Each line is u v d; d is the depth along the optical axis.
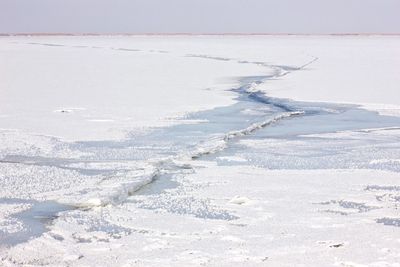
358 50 50.47
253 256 5.38
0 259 5.40
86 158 9.97
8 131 12.34
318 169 9.11
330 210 6.91
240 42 83.50
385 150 10.55
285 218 6.59
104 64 33.75
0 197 7.56
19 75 26.41
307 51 49.34
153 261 5.30
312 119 14.59
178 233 6.11
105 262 5.30
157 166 9.30
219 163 9.62
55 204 7.23
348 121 14.19
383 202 7.25
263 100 18.17
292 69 30.02
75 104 16.69
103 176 8.63
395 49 52.09
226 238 5.90
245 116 14.82
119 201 7.40
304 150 10.65
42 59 38.62
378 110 15.90
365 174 8.70
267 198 7.44
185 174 8.84
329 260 5.25
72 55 44.25
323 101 17.72
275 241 5.80
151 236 6.02
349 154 10.23
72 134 12.07
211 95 19.23
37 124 13.20
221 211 6.90
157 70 29.48
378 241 5.75
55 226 6.36
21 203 7.29
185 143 11.20
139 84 22.62
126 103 16.98
